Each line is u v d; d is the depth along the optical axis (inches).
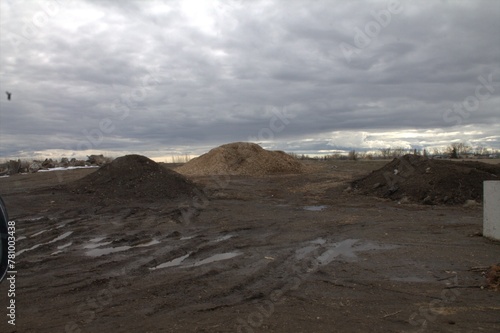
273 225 534.3
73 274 319.0
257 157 1347.2
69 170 1439.5
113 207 673.6
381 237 450.3
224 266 339.3
